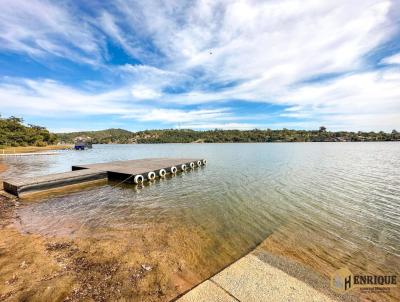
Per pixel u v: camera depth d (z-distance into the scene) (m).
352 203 10.42
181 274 4.64
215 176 18.03
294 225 7.77
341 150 50.91
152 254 5.51
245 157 35.09
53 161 32.00
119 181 15.84
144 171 16.22
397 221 8.17
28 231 7.07
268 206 9.98
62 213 9.08
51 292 3.90
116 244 6.08
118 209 9.62
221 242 6.39
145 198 11.54
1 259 5.15
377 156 34.81
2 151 51.53
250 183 15.11
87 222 7.98
